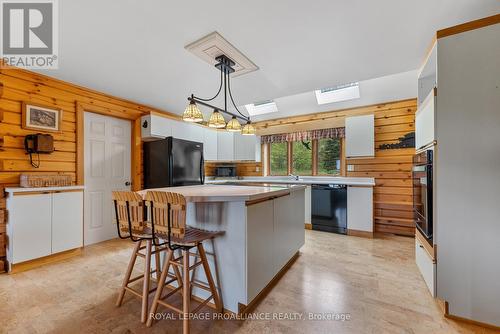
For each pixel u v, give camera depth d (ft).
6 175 7.97
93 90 10.49
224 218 5.74
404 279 7.20
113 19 5.87
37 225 7.97
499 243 4.90
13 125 8.17
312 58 7.73
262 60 7.86
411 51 7.23
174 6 5.38
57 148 9.34
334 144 14.73
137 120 12.39
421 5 5.31
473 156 5.09
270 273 6.62
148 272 5.42
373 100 12.64
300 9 5.47
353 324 5.16
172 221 4.80
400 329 5.00
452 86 5.24
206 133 15.90
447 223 5.34
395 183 12.30
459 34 5.16
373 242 10.92
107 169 11.37
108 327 5.06
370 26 6.06
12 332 4.87
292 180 15.39
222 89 10.45
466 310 5.18
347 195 12.25
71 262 8.50
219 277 5.78
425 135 6.28
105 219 11.25
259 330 4.99
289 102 14.65
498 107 4.88
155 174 12.13
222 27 6.15
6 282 6.97
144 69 8.64
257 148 16.80
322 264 8.36
